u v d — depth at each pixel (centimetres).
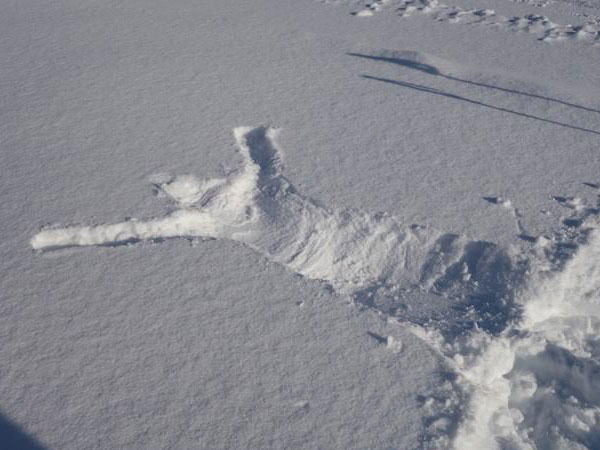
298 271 198
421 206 216
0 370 157
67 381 155
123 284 184
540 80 318
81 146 247
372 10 432
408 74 320
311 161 241
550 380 175
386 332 173
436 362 165
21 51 334
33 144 247
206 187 226
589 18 431
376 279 200
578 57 354
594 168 242
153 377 157
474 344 170
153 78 306
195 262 194
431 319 181
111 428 144
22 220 205
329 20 407
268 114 275
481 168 240
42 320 171
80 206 212
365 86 305
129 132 258
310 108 281
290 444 143
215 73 315
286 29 383
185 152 244
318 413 150
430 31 393
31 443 140
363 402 154
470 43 373
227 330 171
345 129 264
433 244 204
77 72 310
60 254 194
